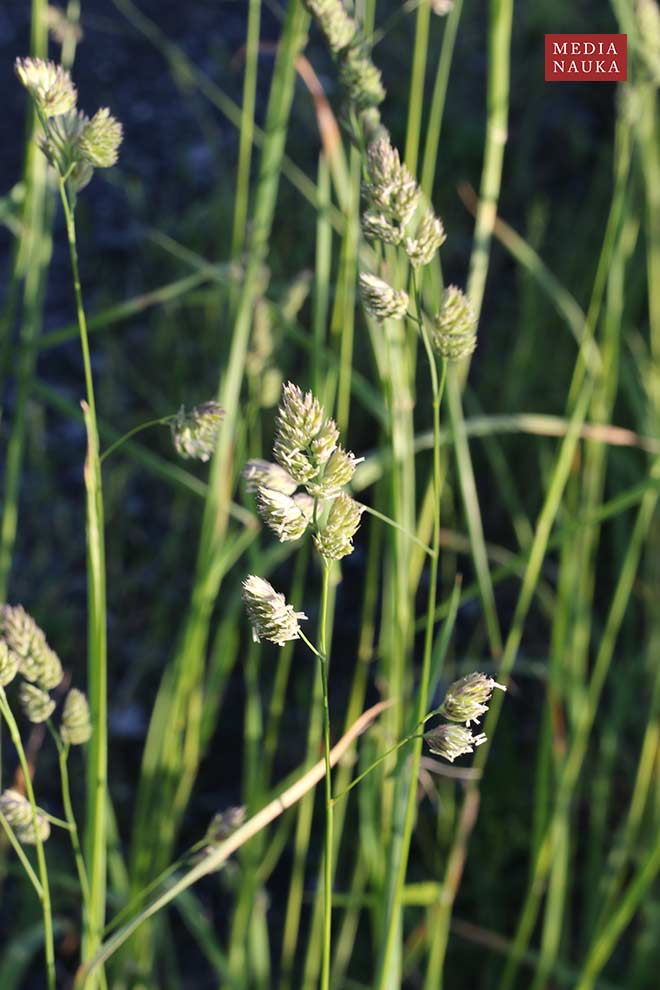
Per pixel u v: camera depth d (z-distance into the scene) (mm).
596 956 677
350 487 676
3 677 518
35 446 1221
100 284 1591
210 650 1063
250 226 676
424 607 1081
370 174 524
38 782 985
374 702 1043
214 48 2062
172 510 1255
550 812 813
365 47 575
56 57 2129
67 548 1210
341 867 914
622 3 676
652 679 932
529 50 1823
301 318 1303
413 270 527
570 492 821
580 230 1467
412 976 805
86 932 575
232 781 1006
